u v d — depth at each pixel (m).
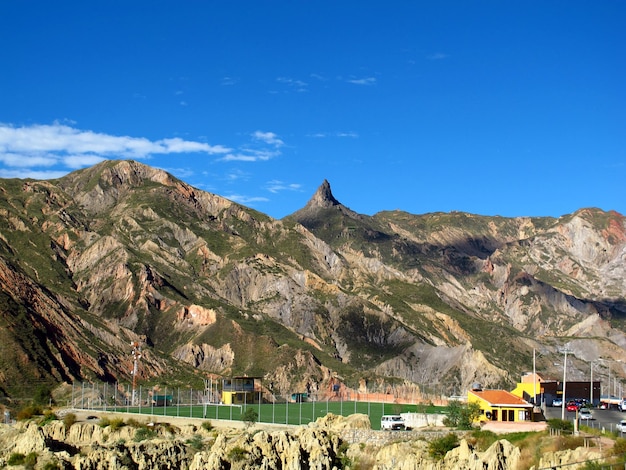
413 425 117.62
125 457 104.75
